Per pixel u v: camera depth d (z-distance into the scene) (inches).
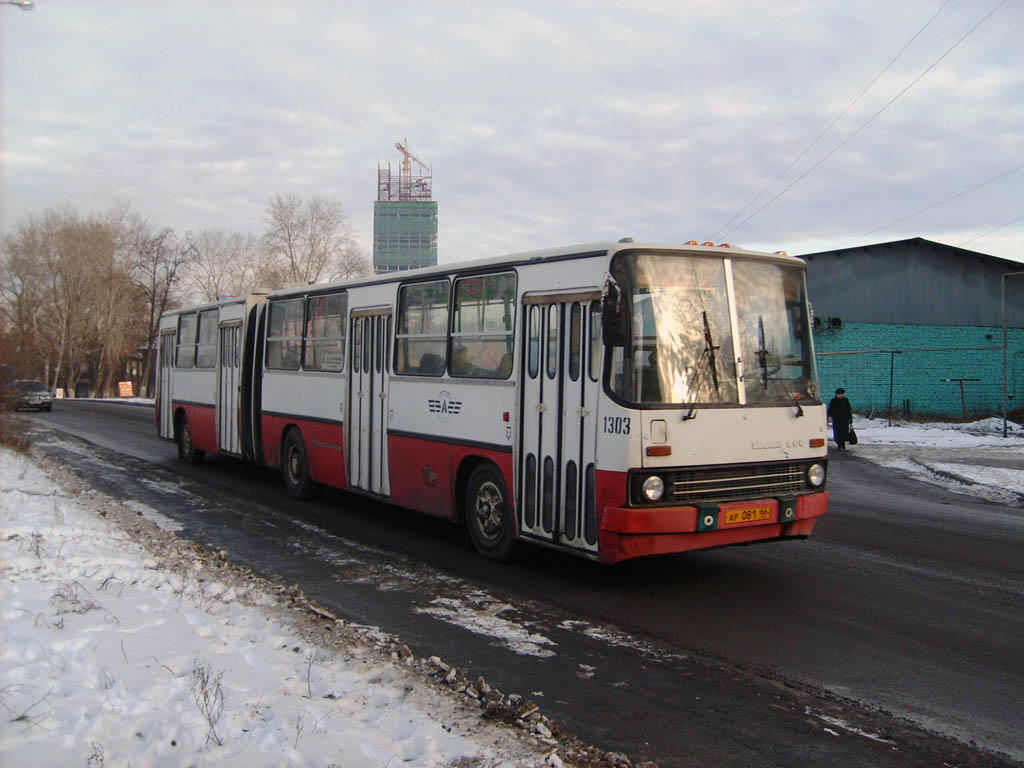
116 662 190.9
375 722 169.2
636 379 271.6
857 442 881.5
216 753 146.6
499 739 166.2
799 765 163.9
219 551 354.3
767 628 251.9
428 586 301.0
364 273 2234.3
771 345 301.4
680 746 171.8
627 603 279.1
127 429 1045.8
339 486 451.5
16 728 153.0
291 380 504.1
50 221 2495.1
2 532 330.3
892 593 291.3
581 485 287.0
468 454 347.9
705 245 297.0
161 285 2642.7
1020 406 1285.7
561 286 300.0
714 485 279.6
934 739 176.6
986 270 1279.5
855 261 1251.2
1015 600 283.0
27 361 748.6
